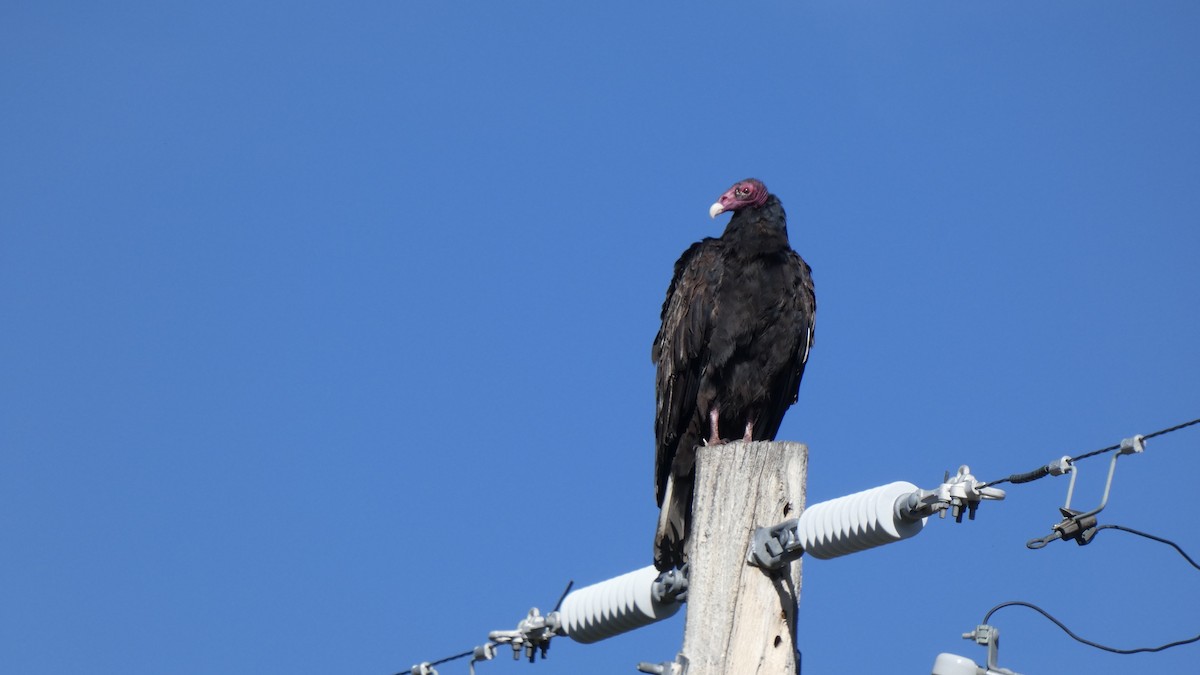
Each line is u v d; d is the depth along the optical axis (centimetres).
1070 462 847
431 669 1144
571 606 1091
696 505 962
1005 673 887
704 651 920
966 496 839
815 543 888
